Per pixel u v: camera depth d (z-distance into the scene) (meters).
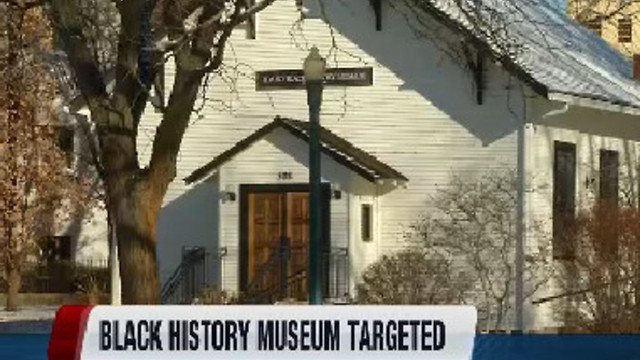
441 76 34.25
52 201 42.09
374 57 35.00
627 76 39.16
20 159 41.09
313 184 22.30
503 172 33.38
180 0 20.67
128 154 20.73
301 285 33.53
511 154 33.34
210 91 35.91
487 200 33.25
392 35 34.78
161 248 36.28
